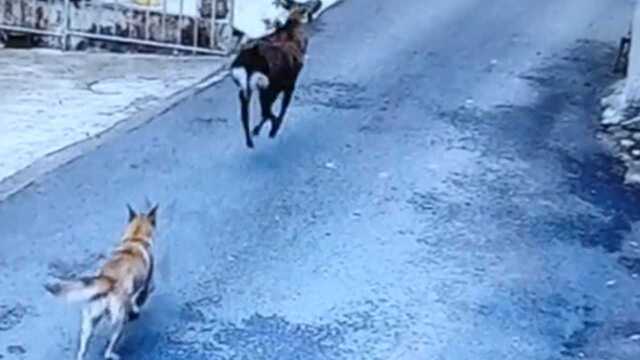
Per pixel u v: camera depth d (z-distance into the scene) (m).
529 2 18.02
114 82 13.88
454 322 8.89
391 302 9.09
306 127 12.53
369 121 12.89
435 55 15.32
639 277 9.85
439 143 12.45
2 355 7.92
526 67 15.10
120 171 11.09
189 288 9.01
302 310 8.87
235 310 8.77
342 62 14.73
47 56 14.84
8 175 10.79
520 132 12.95
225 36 15.23
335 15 16.69
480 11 17.39
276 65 11.55
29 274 9.00
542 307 9.23
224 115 12.80
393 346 8.48
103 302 7.60
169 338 8.30
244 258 9.58
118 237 9.72
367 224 10.40
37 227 9.80
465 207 10.94
